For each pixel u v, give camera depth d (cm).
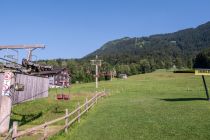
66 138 1902
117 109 3384
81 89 7644
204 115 2716
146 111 3117
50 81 8775
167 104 3794
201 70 4306
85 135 1997
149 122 2422
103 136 1952
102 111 3262
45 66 2209
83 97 5053
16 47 1909
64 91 6850
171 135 1925
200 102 4006
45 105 3772
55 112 3225
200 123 2303
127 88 7750
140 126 2262
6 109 2056
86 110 3088
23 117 2859
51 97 5159
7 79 2084
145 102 4134
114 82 10631
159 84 8962
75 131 2152
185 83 8831
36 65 2097
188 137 1858
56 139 1819
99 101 4509
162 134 1964
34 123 2541
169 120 2481
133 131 2084
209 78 10031
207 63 19788
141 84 9144
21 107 3559
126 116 2806
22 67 2045
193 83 8750
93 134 2025
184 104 3750
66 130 2083
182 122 2367
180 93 5897
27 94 4397
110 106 3734
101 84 9644
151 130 2098
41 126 1573
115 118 2708
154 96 5338
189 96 5141
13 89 2105
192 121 2402
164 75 13550
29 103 3950
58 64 16850
